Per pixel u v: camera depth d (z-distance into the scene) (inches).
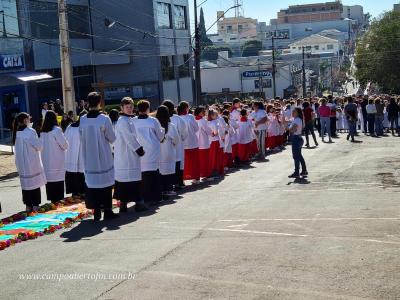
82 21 1755.7
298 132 631.8
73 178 562.6
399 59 2669.8
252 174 689.0
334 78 4790.8
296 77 3481.8
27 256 349.1
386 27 2706.7
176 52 2134.6
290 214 419.2
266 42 6456.7
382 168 666.2
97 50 1808.6
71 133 560.1
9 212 543.8
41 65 1508.4
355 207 432.8
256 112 852.0
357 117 1258.0
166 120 534.9
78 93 1774.1
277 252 316.8
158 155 501.4
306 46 5644.7
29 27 1449.3
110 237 382.3
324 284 263.3
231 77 3112.7
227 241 347.6
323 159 804.6
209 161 655.1
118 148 471.8
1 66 1337.4
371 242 326.3
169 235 374.3
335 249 316.5
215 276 282.8
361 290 253.8
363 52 2773.1
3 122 1362.0
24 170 518.0
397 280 263.9
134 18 1913.1
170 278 284.4
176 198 537.0
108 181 450.0
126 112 470.9
